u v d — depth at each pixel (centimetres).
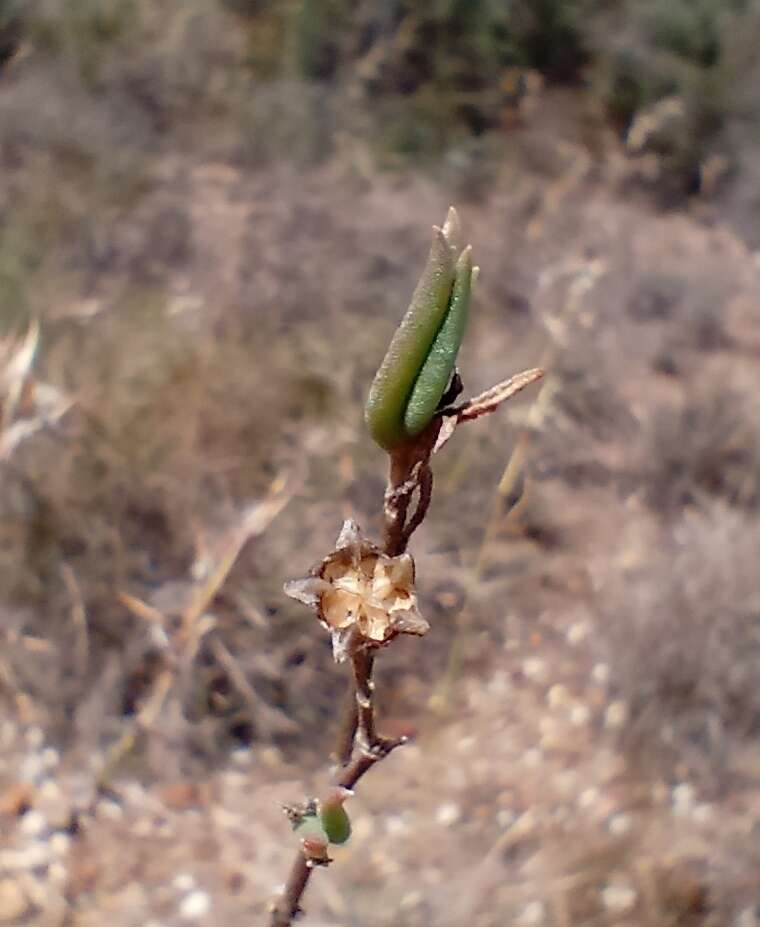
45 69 68
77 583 41
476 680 45
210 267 55
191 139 68
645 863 38
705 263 72
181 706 41
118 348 46
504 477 45
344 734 16
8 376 43
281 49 76
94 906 36
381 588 14
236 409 45
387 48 76
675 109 79
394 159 73
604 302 63
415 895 36
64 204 56
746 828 39
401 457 14
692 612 44
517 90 79
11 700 41
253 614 41
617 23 82
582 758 42
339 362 49
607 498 52
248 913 36
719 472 54
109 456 42
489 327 59
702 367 61
